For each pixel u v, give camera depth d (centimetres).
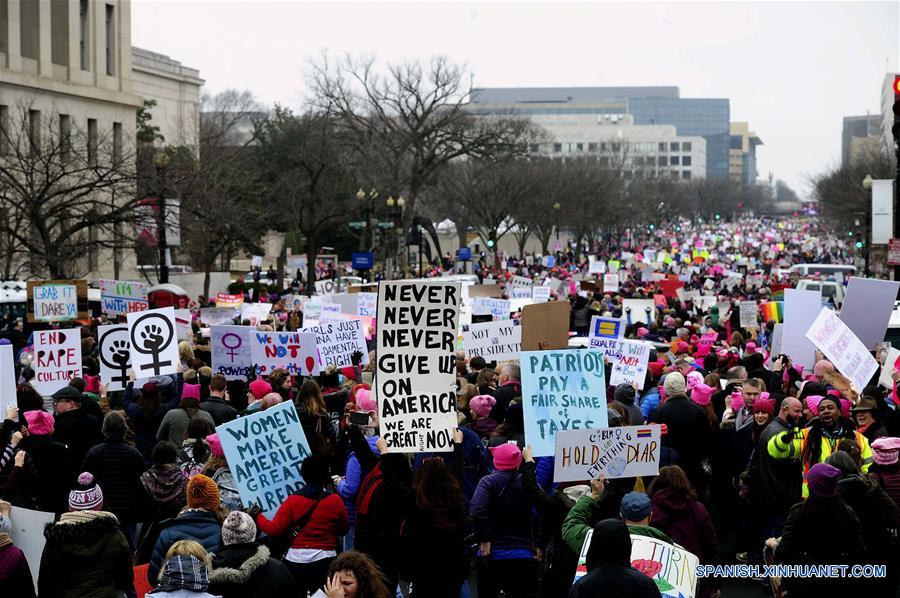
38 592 900
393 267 6944
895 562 973
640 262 10081
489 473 1138
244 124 12431
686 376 1716
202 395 1634
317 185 7662
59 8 6600
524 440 1198
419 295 1052
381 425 1053
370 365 1845
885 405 1380
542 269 8738
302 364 1805
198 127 10381
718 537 1442
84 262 5606
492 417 1411
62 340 1672
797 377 1697
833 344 1509
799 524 914
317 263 8162
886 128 14850
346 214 6494
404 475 1038
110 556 899
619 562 754
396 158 7981
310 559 976
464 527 980
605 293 4925
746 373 1622
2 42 6178
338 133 8225
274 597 820
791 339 1822
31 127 4959
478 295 3766
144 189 4491
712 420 1389
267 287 6053
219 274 6700
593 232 13050
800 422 1347
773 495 1202
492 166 9119
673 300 4262
